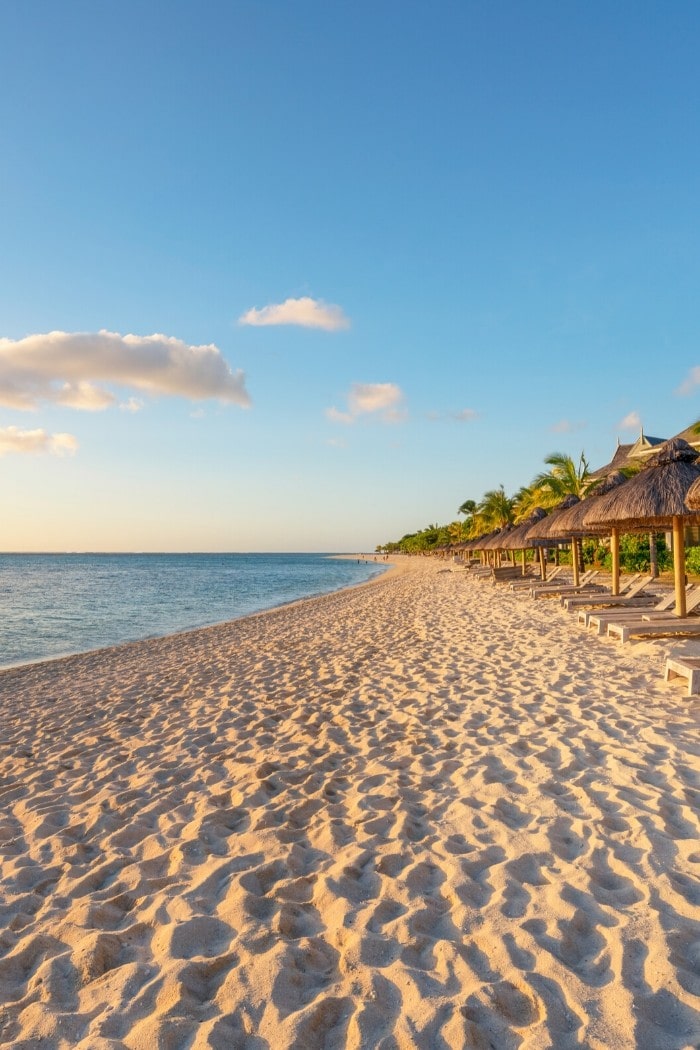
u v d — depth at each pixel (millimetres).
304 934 2578
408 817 3613
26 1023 2113
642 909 2549
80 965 2428
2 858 3535
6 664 13922
